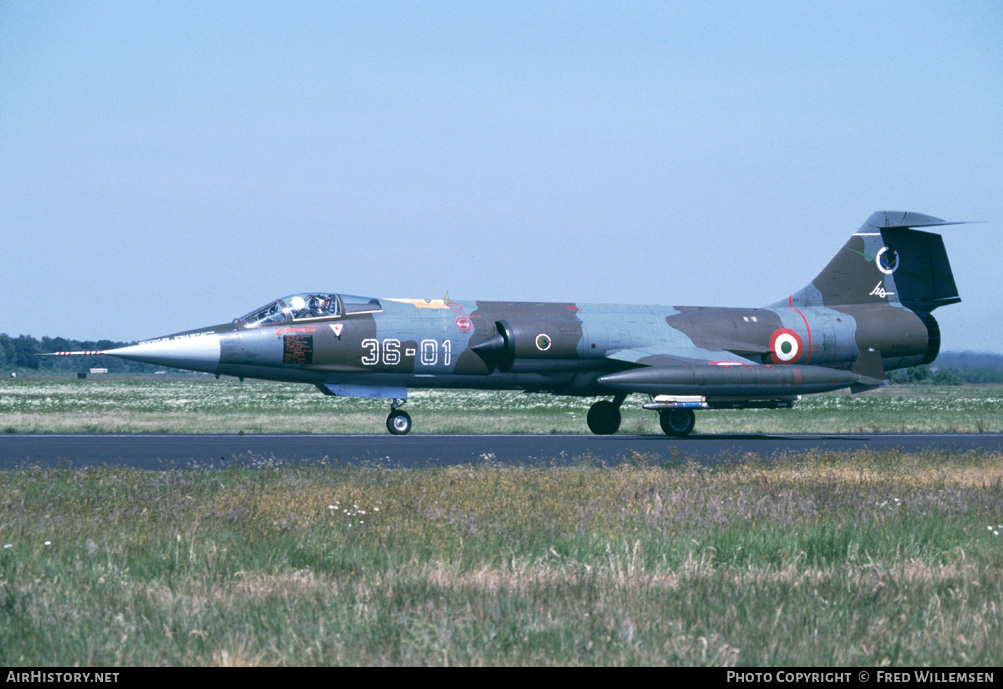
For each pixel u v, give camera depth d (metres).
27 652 17.97
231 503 35.41
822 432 93.69
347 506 35.22
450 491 39.97
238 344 79.69
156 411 122.44
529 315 88.12
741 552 28.19
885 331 95.81
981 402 168.50
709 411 130.25
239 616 20.41
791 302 97.12
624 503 36.59
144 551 27.05
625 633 19.03
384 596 21.84
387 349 82.44
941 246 99.12
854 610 21.45
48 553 26.84
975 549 29.16
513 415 115.31
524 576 23.95
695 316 92.50
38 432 82.81
